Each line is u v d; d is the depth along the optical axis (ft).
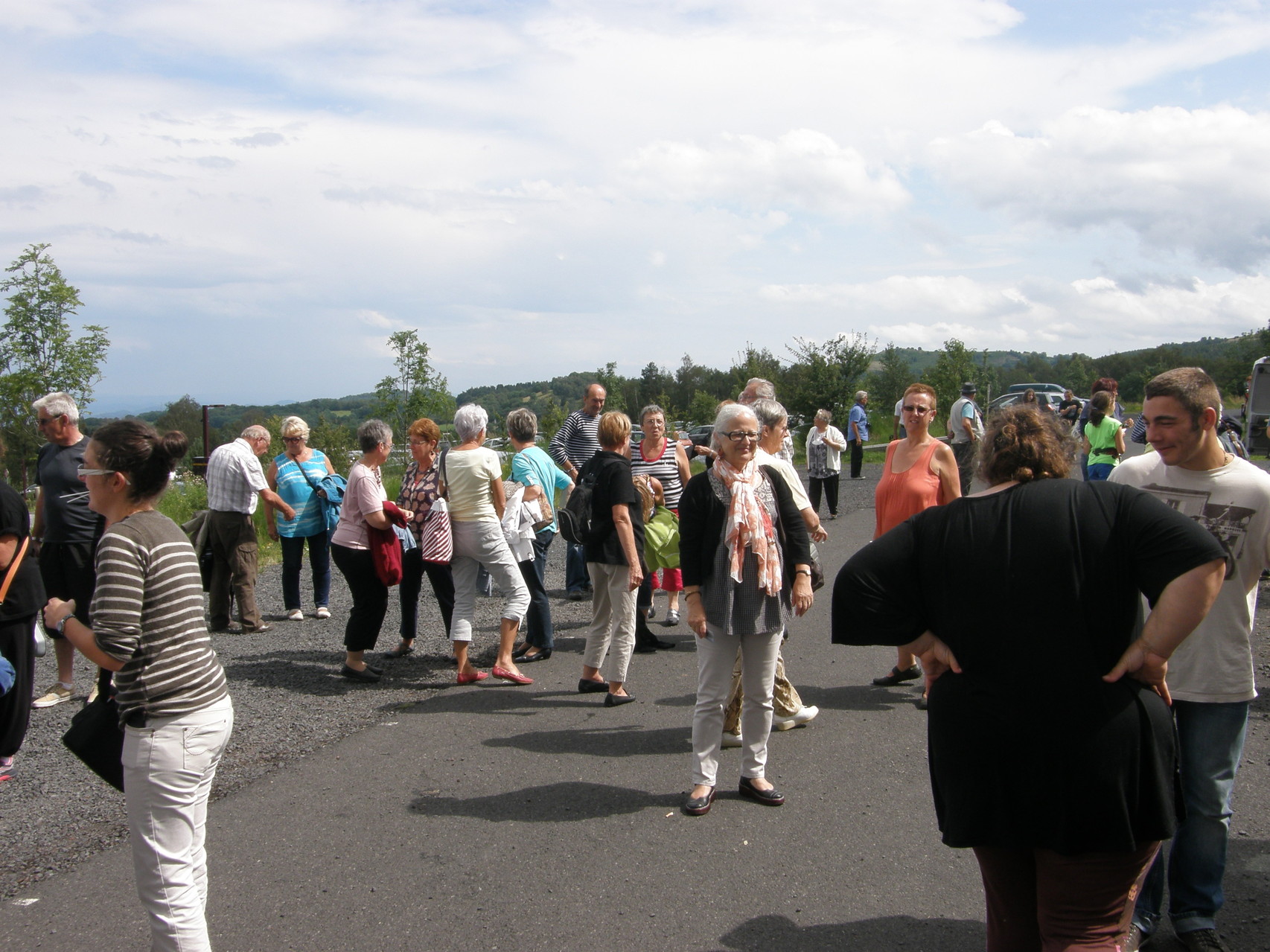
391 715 17.97
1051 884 6.80
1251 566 9.28
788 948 9.73
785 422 16.92
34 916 10.59
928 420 17.19
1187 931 9.55
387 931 10.18
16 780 14.80
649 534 19.36
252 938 10.08
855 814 13.12
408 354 82.43
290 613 27.48
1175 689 9.47
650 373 231.91
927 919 10.29
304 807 13.60
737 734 16.21
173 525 8.86
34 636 15.05
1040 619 6.69
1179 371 9.64
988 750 6.83
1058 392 115.14
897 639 7.35
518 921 10.35
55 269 81.46
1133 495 6.93
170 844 8.51
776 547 13.21
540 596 22.13
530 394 362.12
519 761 15.37
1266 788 13.44
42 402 18.29
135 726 8.43
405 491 21.43
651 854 11.98
